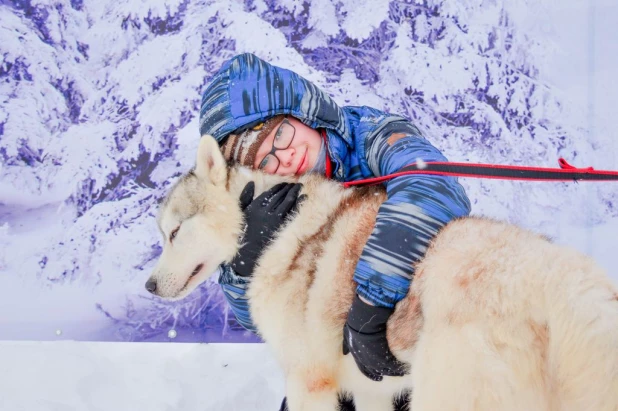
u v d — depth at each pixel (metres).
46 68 3.81
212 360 3.51
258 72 2.10
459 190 1.80
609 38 3.87
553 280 1.37
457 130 3.98
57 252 3.83
